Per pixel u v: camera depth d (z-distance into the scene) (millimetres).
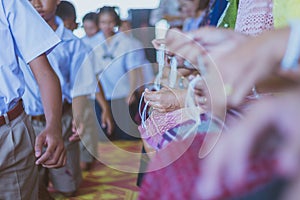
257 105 430
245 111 508
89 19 3941
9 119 1478
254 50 439
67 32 2750
